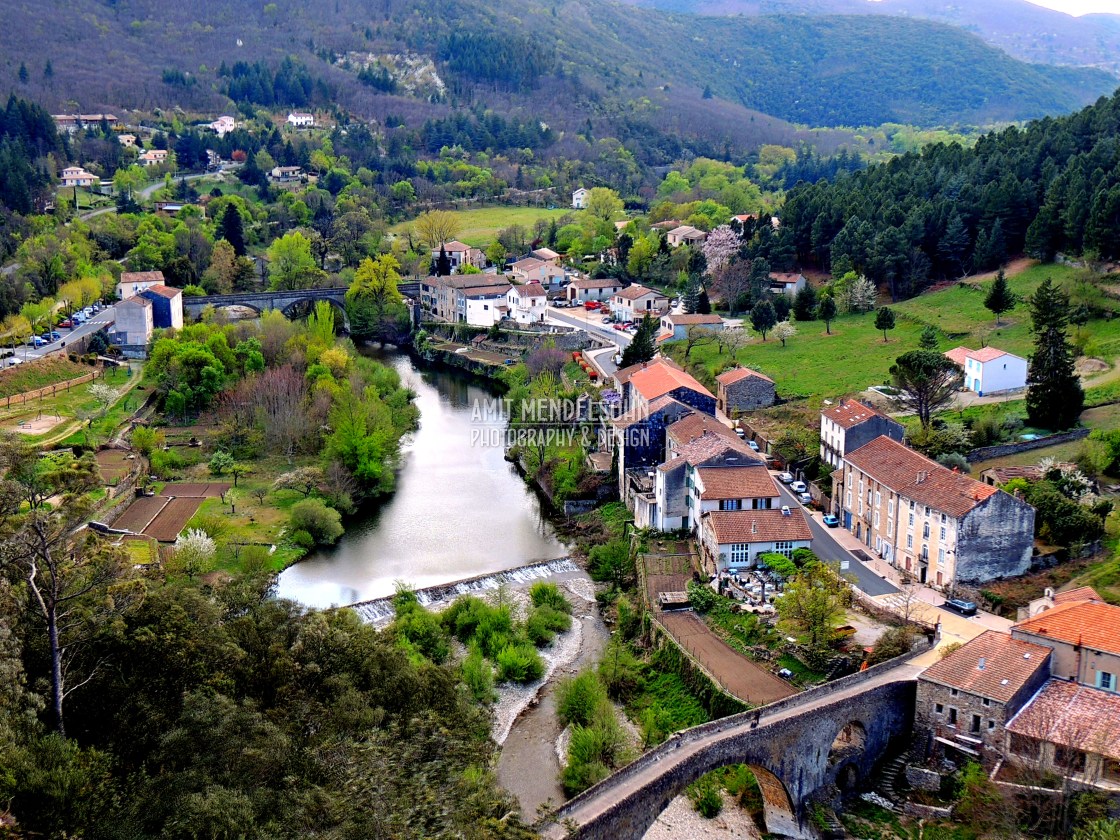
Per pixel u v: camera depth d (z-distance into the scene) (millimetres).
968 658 90875
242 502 155750
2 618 71375
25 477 119312
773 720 84875
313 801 62281
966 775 84625
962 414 157500
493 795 71438
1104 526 118375
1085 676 89188
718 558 122938
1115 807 77312
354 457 164125
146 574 112562
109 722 73750
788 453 157000
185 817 60656
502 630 117500
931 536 116500
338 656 83000
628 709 106188
